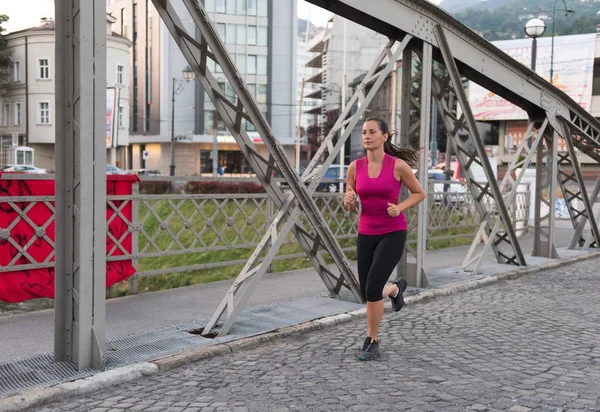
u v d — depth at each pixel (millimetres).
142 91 65312
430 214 12305
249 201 8516
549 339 5410
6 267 5762
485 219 9156
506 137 58250
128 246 6922
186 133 60844
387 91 55938
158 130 62469
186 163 61625
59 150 4215
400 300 5531
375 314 4777
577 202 21750
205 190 14453
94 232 4238
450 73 7914
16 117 53375
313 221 6207
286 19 63188
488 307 6855
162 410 3682
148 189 13594
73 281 4273
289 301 6746
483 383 4176
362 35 65000
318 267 6703
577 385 4145
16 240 5859
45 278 6121
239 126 5480
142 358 4559
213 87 5254
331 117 64812
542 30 19188
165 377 4316
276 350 5039
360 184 4871
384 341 5328
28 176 6016
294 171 5758
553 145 10938
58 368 4254
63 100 4207
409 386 4105
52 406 3729
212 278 8383
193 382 4207
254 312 6195
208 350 4812
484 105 58031
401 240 4844
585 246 12641
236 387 4102
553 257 11086
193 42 5000
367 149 4824
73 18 4129
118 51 52656
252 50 62156
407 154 5066
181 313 6133
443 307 6844
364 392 3986
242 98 5297
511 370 4480
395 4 6898
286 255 9195
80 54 4074
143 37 64312
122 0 67000
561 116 10820
